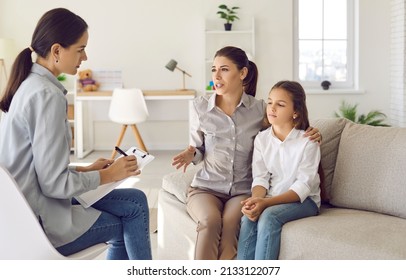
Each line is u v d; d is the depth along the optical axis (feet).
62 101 6.10
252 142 8.20
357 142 8.06
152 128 24.14
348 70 23.88
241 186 8.23
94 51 23.30
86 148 23.94
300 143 7.63
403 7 20.76
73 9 23.11
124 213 7.01
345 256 6.36
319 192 7.84
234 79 8.01
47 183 5.94
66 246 6.35
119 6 23.17
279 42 23.39
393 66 22.35
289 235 6.91
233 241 7.39
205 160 8.37
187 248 8.24
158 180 17.29
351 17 23.65
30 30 23.07
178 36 23.35
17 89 6.29
